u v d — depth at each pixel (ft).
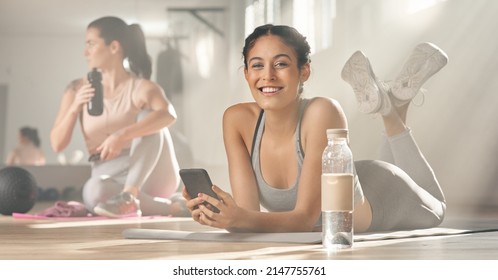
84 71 58.80
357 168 12.06
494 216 17.10
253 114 11.31
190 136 47.21
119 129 19.38
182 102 47.65
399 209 12.09
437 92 23.40
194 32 48.98
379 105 13.84
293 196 11.14
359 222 11.70
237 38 47.26
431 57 14.15
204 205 10.34
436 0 24.73
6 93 58.39
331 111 10.82
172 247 10.09
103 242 11.11
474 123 22.18
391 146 13.99
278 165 11.12
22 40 58.34
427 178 13.70
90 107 19.35
